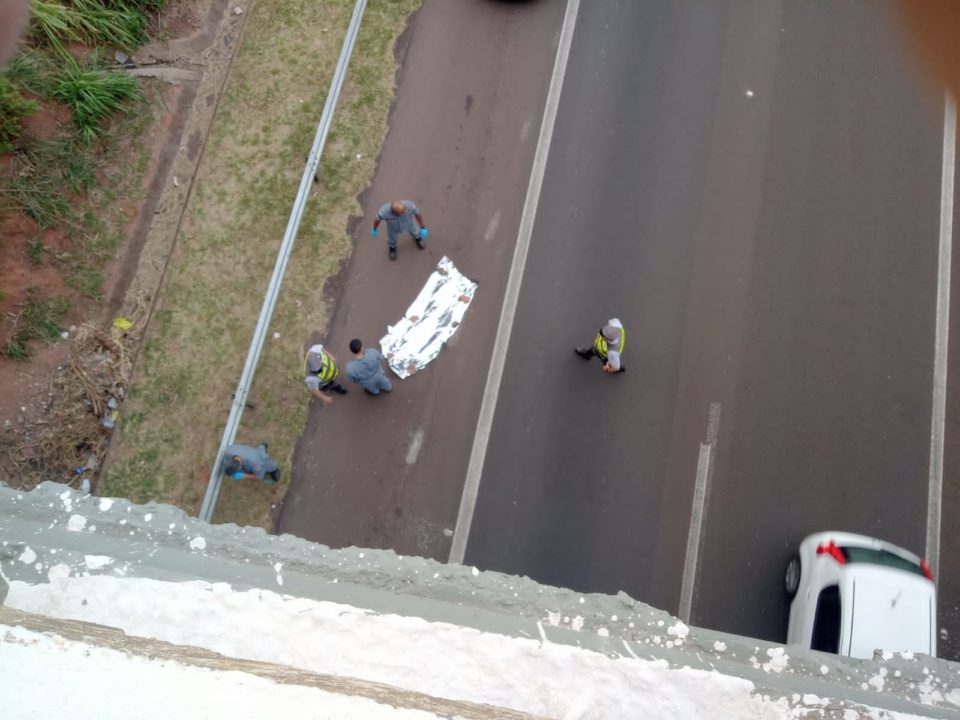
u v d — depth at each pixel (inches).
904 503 351.9
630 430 367.9
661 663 145.9
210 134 429.1
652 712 140.5
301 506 368.5
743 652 153.9
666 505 357.1
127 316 400.8
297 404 380.2
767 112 412.8
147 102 430.3
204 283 402.6
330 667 139.9
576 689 141.3
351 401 379.9
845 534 327.6
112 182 417.1
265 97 433.4
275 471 363.6
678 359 376.8
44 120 407.5
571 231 399.9
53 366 388.2
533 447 369.4
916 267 382.9
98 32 422.3
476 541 360.5
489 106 423.8
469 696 139.6
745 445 362.3
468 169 414.0
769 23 426.3
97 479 373.7
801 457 359.3
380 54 435.5
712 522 353.7
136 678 104.9
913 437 359.3
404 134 421.4
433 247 401.4
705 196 400.5
